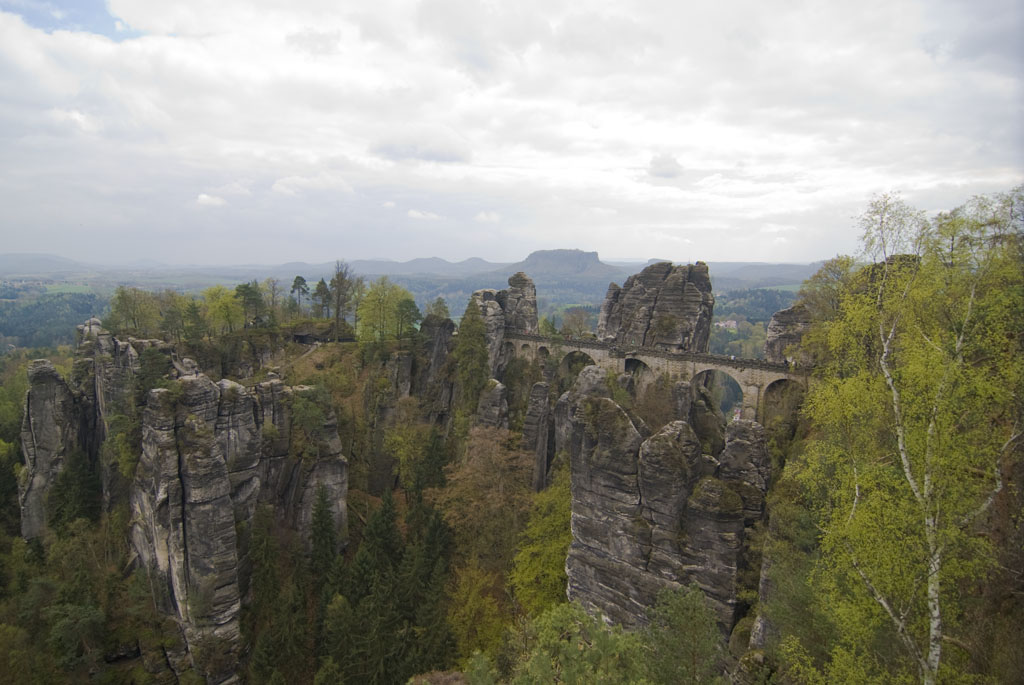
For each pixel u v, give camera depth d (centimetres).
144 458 6756
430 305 11081
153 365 7275
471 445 8225
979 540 2639
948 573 2647
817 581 3412
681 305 9719
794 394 7169
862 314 3481
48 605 6581
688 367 8669
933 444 2806
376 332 11250
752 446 4966
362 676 5488
